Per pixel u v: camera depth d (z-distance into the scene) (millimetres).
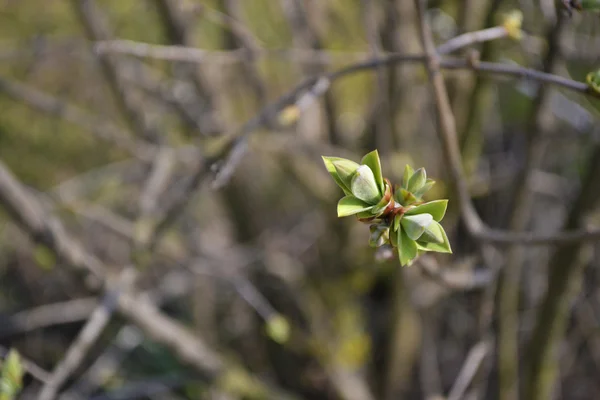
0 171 2512
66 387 4258
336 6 3619
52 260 2623
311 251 4242
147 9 4086
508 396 2941
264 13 4203
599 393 4387
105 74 3533
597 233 1526
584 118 3021
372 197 1039
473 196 3420
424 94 3500
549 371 2756
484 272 2045
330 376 3705
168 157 3072
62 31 5031
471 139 2639
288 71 4137
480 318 2506
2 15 5109
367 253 3576
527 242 1647
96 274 2676
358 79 4086
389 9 2912
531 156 2629
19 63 5184
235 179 3982
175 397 3955
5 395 1737
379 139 3133
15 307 5254
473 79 2740
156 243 2508
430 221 1003
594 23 3012
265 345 4379
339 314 3785
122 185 4734
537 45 2680
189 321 4672
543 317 2668
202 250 3740
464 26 2576
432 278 1938
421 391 4027
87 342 2363
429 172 3660
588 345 4309
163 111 4031
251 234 4133
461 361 4242
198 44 3705
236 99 4219
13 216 2564
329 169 1052
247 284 3213
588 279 4141
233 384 3104
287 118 1696
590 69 2910
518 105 3926
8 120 5102
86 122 3354
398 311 3596
